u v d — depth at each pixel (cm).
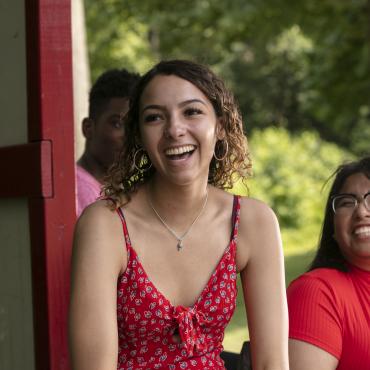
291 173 1819
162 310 304
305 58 1752
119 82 486
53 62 371
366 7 1463
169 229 315
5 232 392
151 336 306
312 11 1499
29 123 374
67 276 372
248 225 324
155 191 317
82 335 297
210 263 317
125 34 1975
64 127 374
